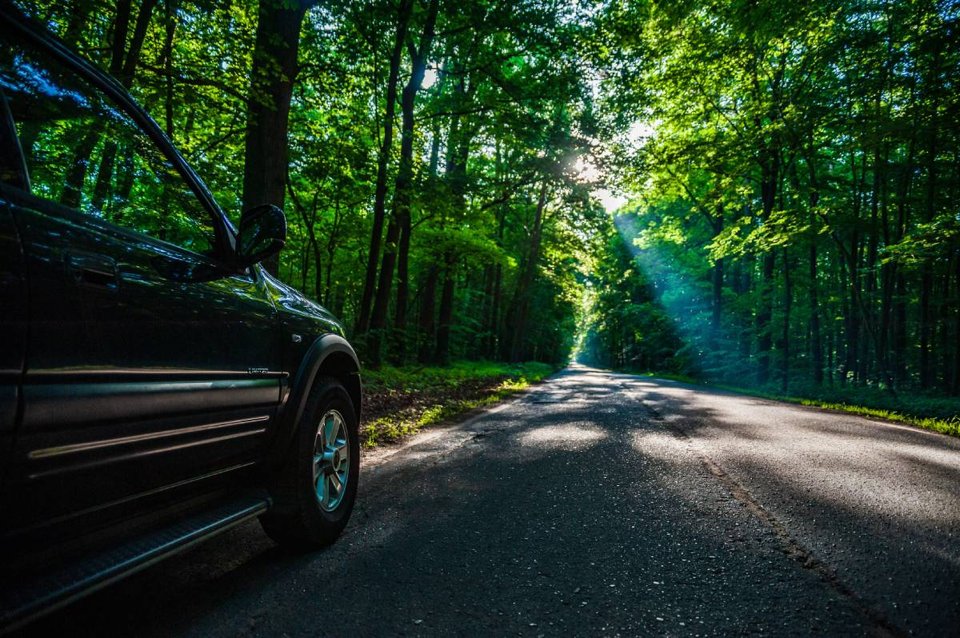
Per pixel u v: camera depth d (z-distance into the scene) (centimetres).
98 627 197
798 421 834
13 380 132
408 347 2169
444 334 2406
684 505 362
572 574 250
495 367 2823
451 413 905
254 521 333
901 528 316
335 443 310
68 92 175
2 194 140
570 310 5406
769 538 299
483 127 1780
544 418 854
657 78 2067
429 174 1430
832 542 293
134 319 174
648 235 3164
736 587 237
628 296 4475
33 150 157
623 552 278
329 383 307
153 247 197
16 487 137
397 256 1873
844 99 1505
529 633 196
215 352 214
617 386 1891
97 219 176
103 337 161
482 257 2256
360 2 1067
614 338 5869
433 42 1534
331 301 2542
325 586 236
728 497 381
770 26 1510
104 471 165
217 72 945
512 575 249
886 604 221
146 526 195
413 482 430
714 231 2808
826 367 3488
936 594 230
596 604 220
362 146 1322
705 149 2067
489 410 991
